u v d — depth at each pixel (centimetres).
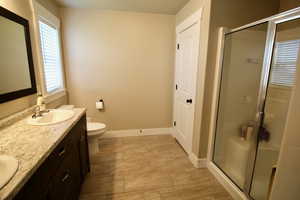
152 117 322
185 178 198
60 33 260
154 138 310
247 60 174
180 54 272
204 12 189
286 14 127
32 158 85
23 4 161
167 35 294
